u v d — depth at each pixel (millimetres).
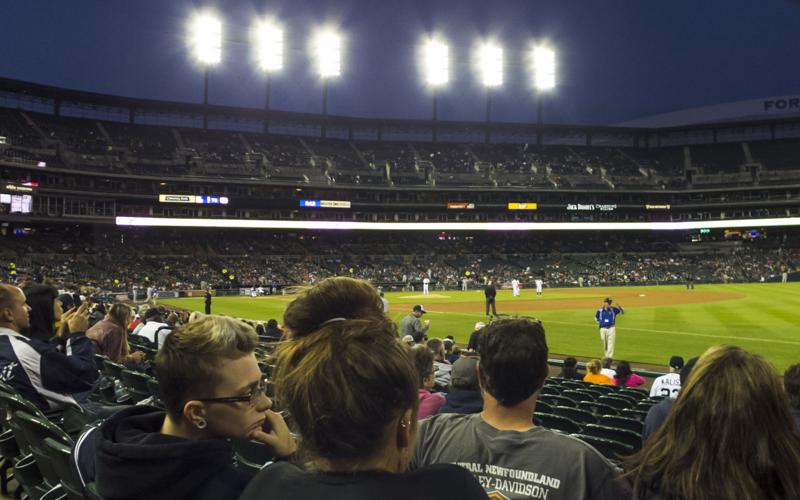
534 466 2736
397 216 74000
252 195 68250
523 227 75125
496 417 2996
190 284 58062
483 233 79562
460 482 1802
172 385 2402
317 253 71875
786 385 3896
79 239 62375
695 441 2158
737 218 76312
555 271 72500
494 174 76000
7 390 4848
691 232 82062
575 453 2713
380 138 81188
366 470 1783
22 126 60438
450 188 72500
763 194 76438
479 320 31047
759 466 2078
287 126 78000
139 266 60656
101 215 61031
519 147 83812
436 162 77750
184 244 67438
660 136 87375
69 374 5219
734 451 2094
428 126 81625
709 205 75875
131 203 62594
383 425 1739
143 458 2133
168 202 62688
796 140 82000
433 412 5426
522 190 73750
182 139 69688
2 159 53312
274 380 1978
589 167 79188
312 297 2938
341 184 70250
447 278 69062
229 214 66750
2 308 5156
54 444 3576
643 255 78125
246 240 71500
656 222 77188
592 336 24047
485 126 83000
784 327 25703
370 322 1950
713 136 87562
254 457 4660
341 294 2930
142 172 63531
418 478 1768
